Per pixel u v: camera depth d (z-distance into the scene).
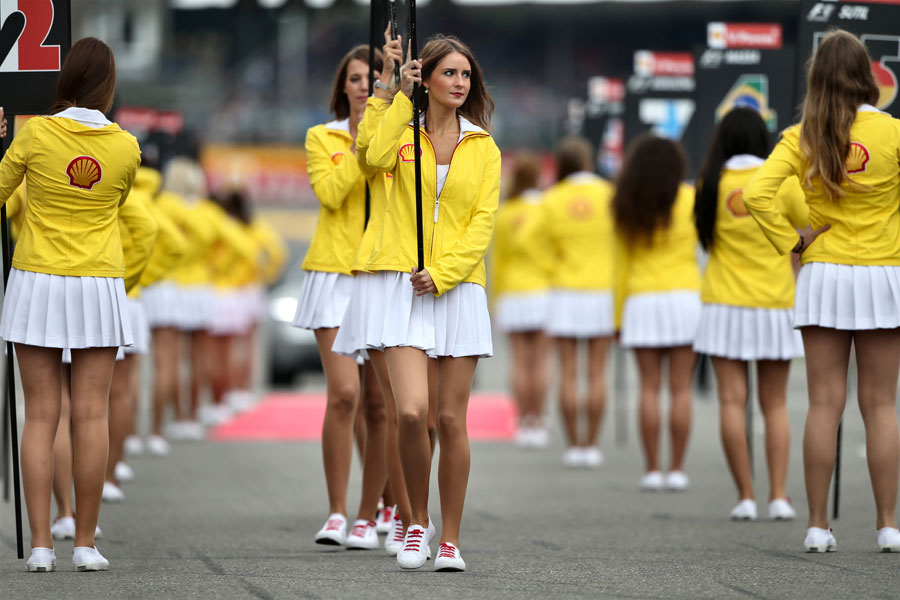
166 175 38.47
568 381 34.59
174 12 114.81
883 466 19.31
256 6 49.50
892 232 19.22
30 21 19.42
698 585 16.41
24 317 17.72
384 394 19.22
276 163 108.50
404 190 17.58
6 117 19.70
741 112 24.56
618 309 29.47
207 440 40.47
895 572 17.44
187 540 21.53
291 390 59.53
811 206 19.44
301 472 32.38
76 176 17.72
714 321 24.47
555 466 34.56
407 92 17.27
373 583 16.48
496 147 17.83
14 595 15.72
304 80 117.50
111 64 18.16
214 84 110.94
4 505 25.72
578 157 34.50
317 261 21.12
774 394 24.67
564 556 19.33
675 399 29.45
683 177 28.89
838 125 19.00
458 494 17.59
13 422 18.95
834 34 19.33
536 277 38.66
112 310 18.02
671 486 29.42
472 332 17.44
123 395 26.88
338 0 49.06
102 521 23.95
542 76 125.38
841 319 19.11
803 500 27.39
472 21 118.19
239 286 43.88
